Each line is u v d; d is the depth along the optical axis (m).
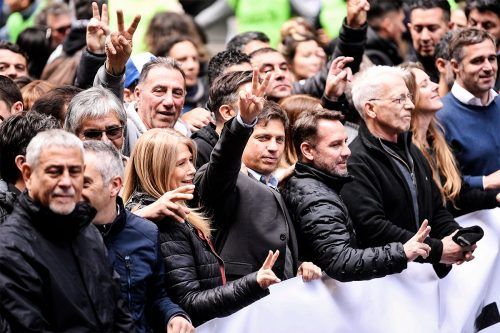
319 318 11.62
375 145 12.84
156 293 10.36
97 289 9.51
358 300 11.96
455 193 14.07
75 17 17.27
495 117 15.26
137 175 10.96
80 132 11.30
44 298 9.28
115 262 10.09
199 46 18.80
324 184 11.92
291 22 18.88
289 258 11.58
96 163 10.05
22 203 9.39
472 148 15.09
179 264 10.61
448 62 15.81
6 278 9.14
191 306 10.52
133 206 10.80
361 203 12.59
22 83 15.87
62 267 9.37
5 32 22.17
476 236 12.27
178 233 10.70
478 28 15.43
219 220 11.35
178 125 13.98
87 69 13.19
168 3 21.33
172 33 18.56
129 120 13.00
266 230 11.40
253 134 11.86
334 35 22.66
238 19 23.69
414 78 13.88
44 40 18.56
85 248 9.56
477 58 15.09
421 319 12.41
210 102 12.69
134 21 12.27
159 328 10.34
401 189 12.84
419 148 13.82
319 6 22.91
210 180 11.09
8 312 9.11
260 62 15.75
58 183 9.30
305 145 12.01
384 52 19.08
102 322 9.47
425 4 17.62
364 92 12.99
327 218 11.58
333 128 11.95
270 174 12.17
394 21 19.03
